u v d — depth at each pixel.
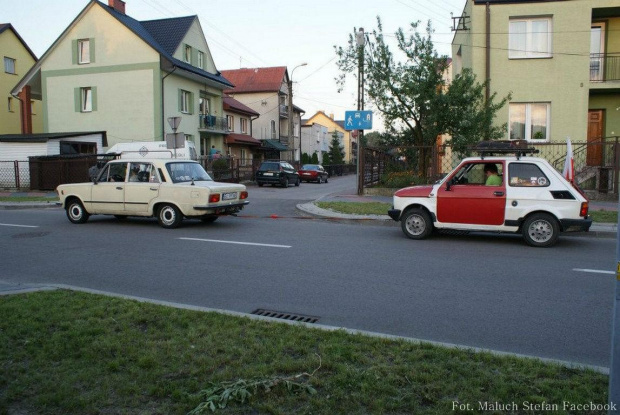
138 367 3.93
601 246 10.00
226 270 7.84
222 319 5.12
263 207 17.44
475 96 18.02
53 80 32.69
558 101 19.64
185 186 12.07
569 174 10.34
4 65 36.72
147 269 7.94
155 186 12.34
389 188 19.12
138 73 31.11
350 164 66.12
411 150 20.00
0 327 4.84
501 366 3.94
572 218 9.65
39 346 4.37
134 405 3.39
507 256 8.91
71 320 5.08
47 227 12.72
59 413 3.31
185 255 9.00
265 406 3.30
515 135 20.12
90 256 8.97
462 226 10.34
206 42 36.94
